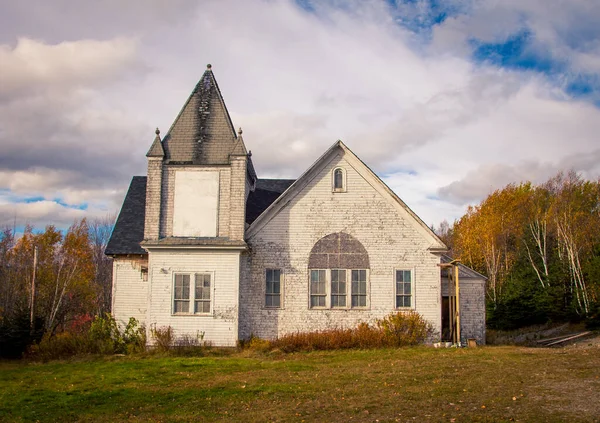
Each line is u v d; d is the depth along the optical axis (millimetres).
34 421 12562
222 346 23391
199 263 23953
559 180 64188
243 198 24266
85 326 45656
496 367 17781
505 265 58125
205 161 24625
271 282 24703
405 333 24203
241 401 13828
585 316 40000
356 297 24703
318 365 19328
